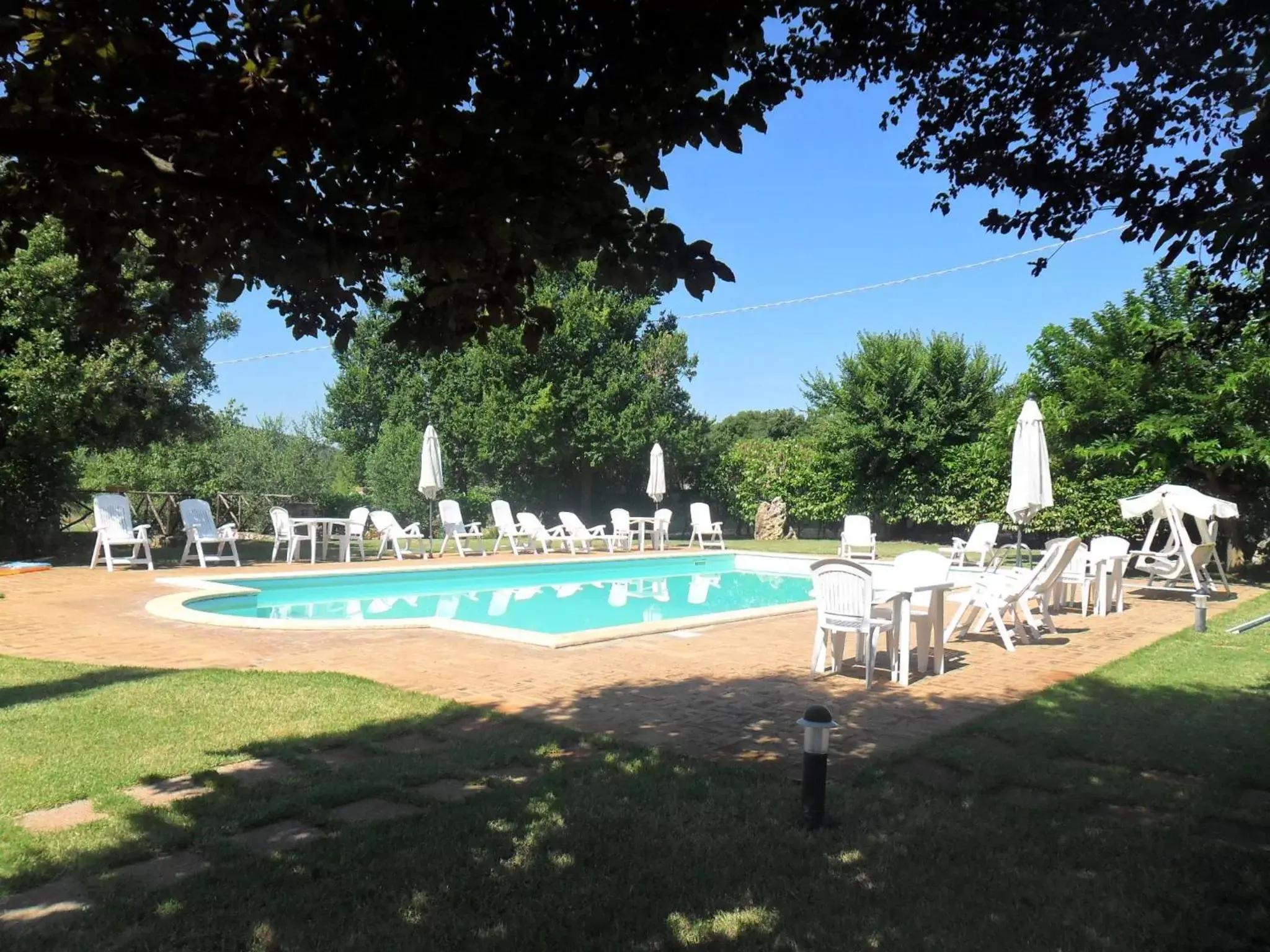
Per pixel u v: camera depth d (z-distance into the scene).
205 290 3.44
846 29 3.35
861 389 22.23
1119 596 10.33
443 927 2.76
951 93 3.52
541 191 2.54
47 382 12.59
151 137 2.66
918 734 4.99
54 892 2.98
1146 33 2.91
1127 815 3.77
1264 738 4.86
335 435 32.47
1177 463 13.72
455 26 2.36
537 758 4.43
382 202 2.78
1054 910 2.90
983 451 19.42
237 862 3.18
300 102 2.49
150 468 19.39
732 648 7.70
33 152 2.50
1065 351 15.48
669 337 29.58
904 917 2.86
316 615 11.27
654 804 3.79
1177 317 13.59
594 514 28.69
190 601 10.17
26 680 5.92
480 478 28.11
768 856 3.29
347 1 2.30
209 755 4.37
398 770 4.17
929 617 6.79
